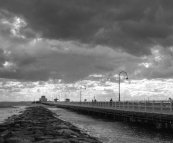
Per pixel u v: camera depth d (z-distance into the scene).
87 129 30.66
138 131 28.44
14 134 18.20
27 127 23.86
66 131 21.45
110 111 46.09
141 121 35.59
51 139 16.22
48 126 25.92
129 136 24.31
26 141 15.60
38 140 16.30
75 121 43.91
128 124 37.22
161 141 21.30
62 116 60.12
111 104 51.56
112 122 41.28
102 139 22.33
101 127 33.19
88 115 63.69
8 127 23.92
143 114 31.12
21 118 39.81
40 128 22.58
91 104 70.81
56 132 20.05
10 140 15.55
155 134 25.77
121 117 44.06
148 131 28.47
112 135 25.12
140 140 21.89
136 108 37.28
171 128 27.41
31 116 45.94
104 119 48.75
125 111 37.72
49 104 194.25
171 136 24.17
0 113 73.88
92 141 17.75
